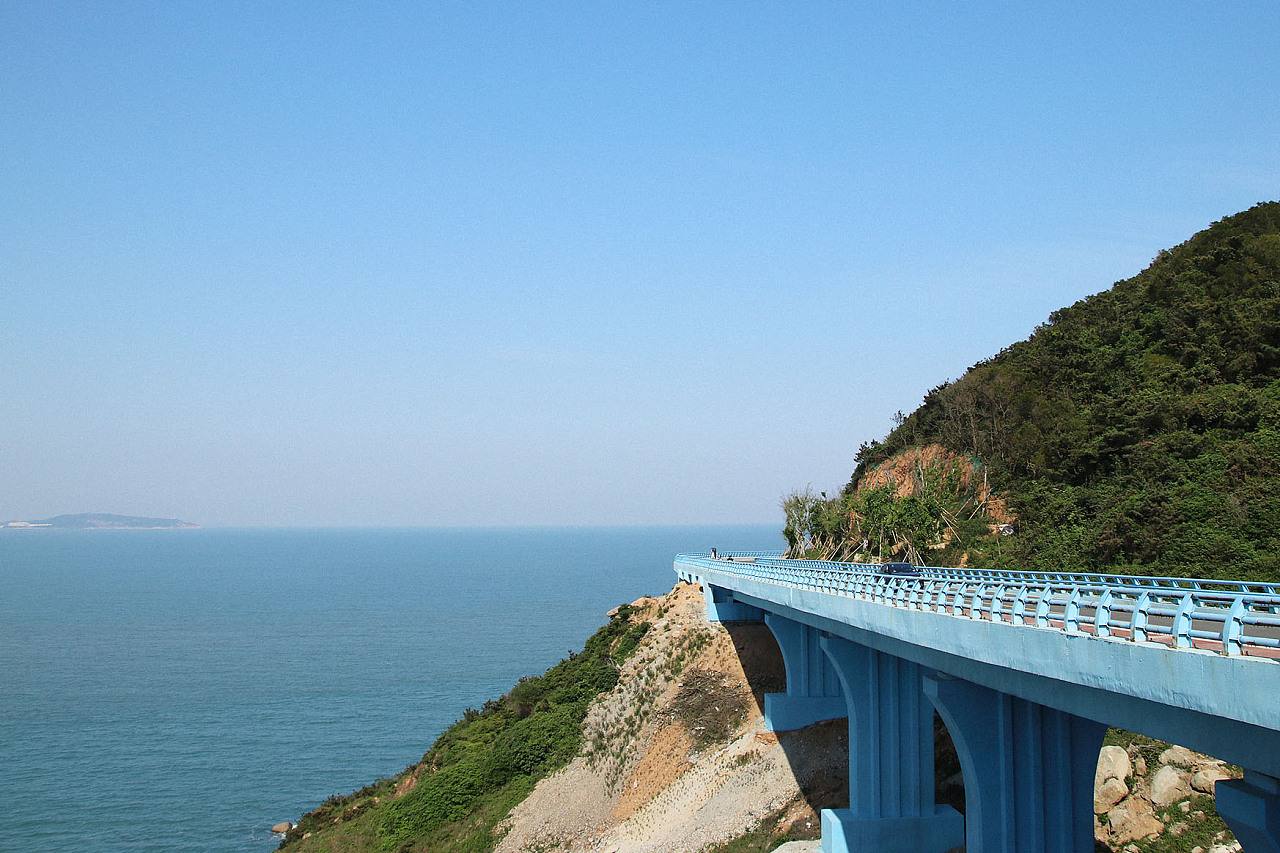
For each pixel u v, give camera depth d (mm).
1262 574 45938
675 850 49281
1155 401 65562
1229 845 30125
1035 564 56969
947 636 27594
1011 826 29344
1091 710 21859
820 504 83750
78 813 80750
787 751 53625
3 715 113438
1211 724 18250
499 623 189750
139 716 112438
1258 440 57156
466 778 67125
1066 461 66688
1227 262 77188
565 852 56344
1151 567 50531
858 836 40969
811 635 57219
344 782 88062
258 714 112875
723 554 98500
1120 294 85562
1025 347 85062
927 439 81812
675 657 68875
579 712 71125
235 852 72312
